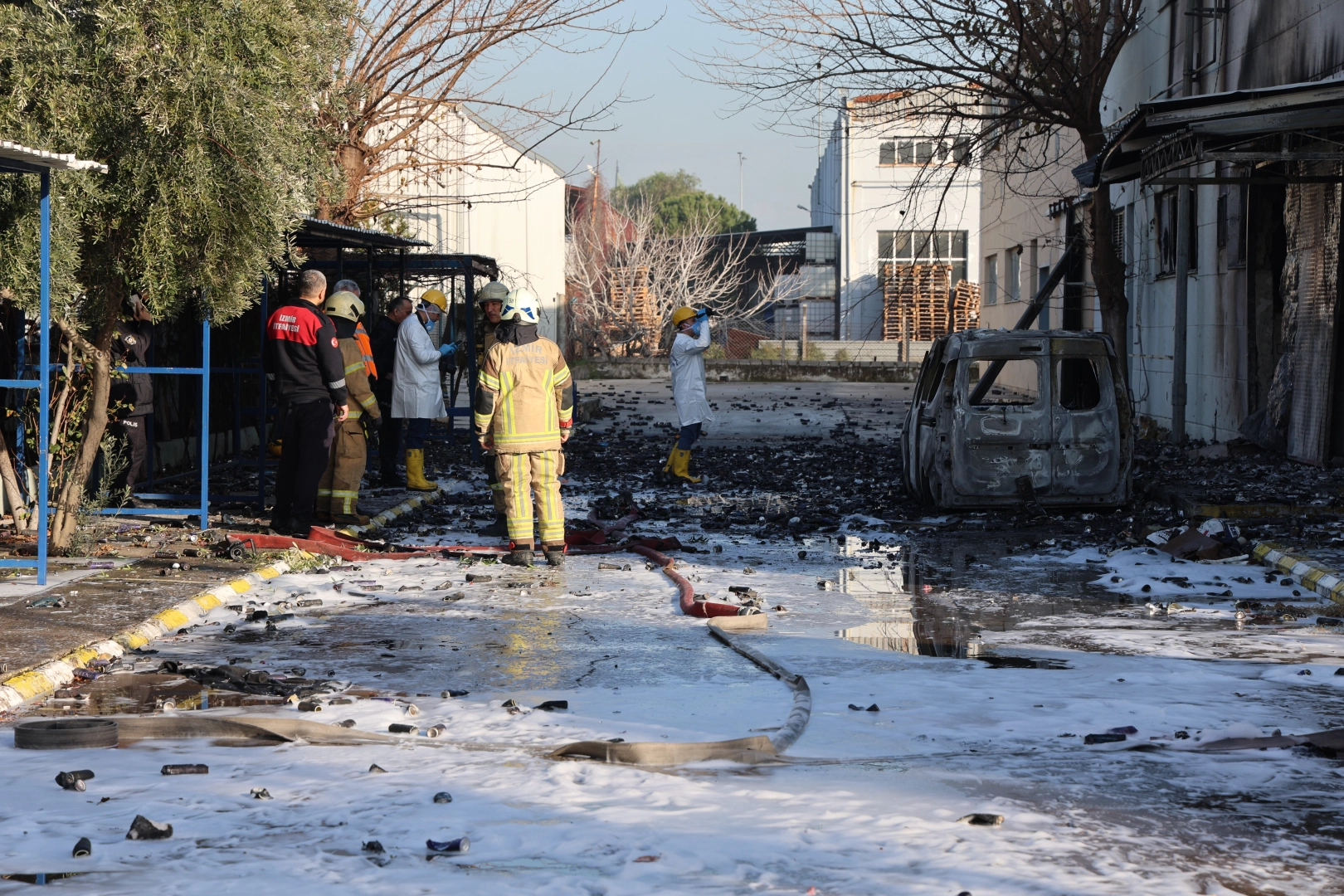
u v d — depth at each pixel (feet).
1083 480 40.75
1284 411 50.49
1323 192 46.55
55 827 12.62
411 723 17.46
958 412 40.75
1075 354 40.83
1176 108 38.29
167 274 31.12
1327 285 46.32
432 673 20.79
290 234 37.60
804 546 36.83
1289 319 50.55
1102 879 11.08
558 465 33.37
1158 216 68.90
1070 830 12.49
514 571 32.07
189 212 30.42
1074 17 61.72
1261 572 31.07
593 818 12.87
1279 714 17.84
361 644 23.15
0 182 28.48
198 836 12.34
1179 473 46.62
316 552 33.19
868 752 15.93
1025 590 29.32
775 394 99.86
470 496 47.91
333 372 34.30
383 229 74.90
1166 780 14.47
